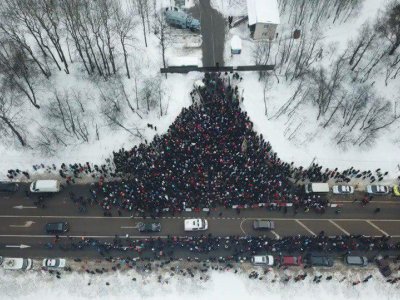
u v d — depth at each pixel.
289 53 100.69
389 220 88.31
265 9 101.06
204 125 91.06
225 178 86.50
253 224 85.75
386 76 99.75
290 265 82.62
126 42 101.19
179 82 99.12
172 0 107.31
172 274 82.06
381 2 105.56
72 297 80.38
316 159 93.25
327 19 105.75
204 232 85.62
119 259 82.88
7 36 98.06
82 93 97.44
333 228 86.94
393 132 96.12
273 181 87.06
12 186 88.38
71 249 83.69
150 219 86.25
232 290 81.38
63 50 99.94
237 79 99.38
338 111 96.88
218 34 104.81
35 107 95.62
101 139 93.62
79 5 99.31
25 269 81.81
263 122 95.56
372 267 83.88
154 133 93.94
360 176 91.81
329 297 81.62
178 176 86.31
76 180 89.56
